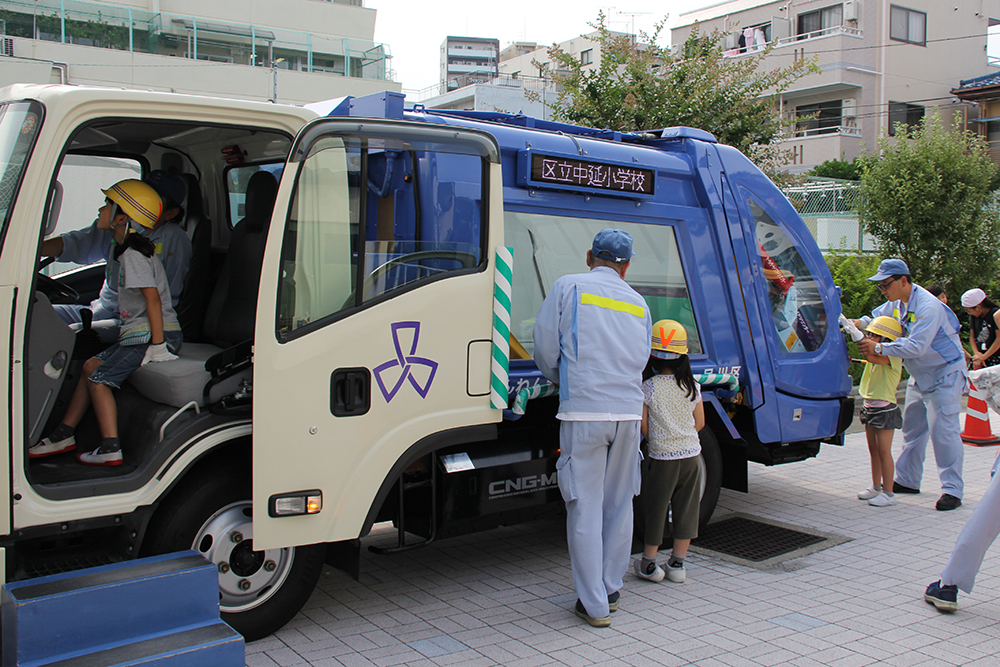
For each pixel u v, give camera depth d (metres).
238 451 3.99
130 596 3.23
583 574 4.28
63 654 3.09
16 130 3.40
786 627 4.33
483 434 4.24
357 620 4.35
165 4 29.81
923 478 7.90
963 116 32.03
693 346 5.74
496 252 4.25
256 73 27.45
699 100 11.12
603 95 11.36
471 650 3.98
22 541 3.46
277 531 3.65
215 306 4.63
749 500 7.04
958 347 6.78
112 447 3.79
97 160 4.83
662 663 3.87
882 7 30.78
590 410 4.21
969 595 4.85
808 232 6.46
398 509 4.40
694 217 5.76
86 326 4.52
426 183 4.17
